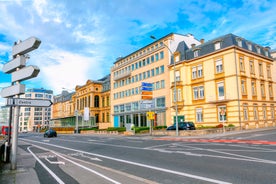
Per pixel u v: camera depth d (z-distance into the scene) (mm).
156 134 28766
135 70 47750
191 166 8062
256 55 34281
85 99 69062
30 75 7141
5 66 8672
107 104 62125
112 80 56469
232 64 29984
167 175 6895
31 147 18422
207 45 33719
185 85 35562
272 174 6480
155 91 41562
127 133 32438
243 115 29438
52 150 15523
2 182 6176
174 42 39969
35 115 128750
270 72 36844
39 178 6809
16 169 7832
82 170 7898
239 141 16219
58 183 6211
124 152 12859
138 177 6621
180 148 13570
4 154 9008
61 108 95312
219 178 6285
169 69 38594
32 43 7363
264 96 34281
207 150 12109
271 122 34750
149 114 28156
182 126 28250
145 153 12000
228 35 31219
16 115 7797
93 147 16516
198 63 34500
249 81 31719
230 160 8875
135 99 47219
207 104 32688
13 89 7738
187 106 35156
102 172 7457
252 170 7051
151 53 43188
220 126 28016
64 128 61688
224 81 30734
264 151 10906
